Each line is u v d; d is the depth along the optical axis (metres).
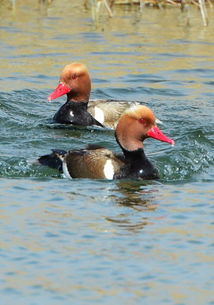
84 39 27.69
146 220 13.77
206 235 13.22
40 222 13.62
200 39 27.88
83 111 20.39
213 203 14.60
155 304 11.15
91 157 16.14
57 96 20.39
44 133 19.25
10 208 14.20
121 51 26.42
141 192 15.17
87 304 11.13
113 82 23.59
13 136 18.75
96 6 30.84
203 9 29.34
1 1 32.88
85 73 20.45
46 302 11.18
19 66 24.64
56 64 24.89
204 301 11.23
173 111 21.03
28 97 22.05
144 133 16.12
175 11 31.80
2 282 11.69
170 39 27.86
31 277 11.82
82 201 14.60
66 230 13.32
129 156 16.12
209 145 18.12
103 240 12.99
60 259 12.35
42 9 32.00
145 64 25.23
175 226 13.57
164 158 17.05
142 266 12.17
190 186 15.61
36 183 15.57
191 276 11.91
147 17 30.80
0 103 21.16
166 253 12.59
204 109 21.30
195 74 24.50
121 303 11.16
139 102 21.09
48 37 27.80
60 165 16.36
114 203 14.53
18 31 28.48
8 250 12.62
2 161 16.64
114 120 20.58
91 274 11.91
